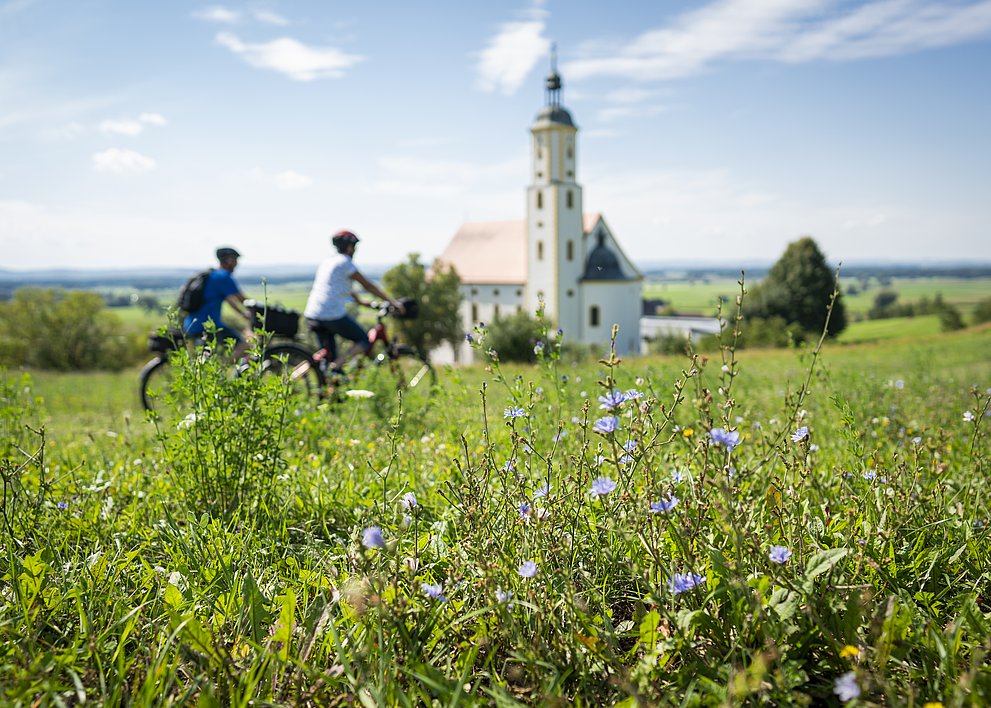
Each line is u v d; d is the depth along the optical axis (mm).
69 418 9500
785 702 1769
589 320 77875
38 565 2402
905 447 4027
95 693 1935
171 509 3641
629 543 2475
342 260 8469
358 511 3305
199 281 7949
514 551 2371
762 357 25969
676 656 2088
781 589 2049
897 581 2389
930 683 1822
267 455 3764
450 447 4496
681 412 4703
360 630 2117
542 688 1856
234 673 1963
